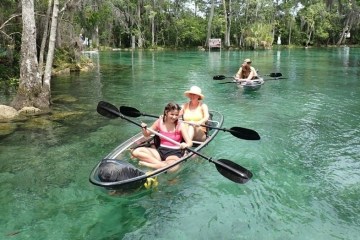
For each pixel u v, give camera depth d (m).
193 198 4.70
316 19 52.69
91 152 6.23
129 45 47.72
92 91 12.49
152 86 13.70
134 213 4.34
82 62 20.39
